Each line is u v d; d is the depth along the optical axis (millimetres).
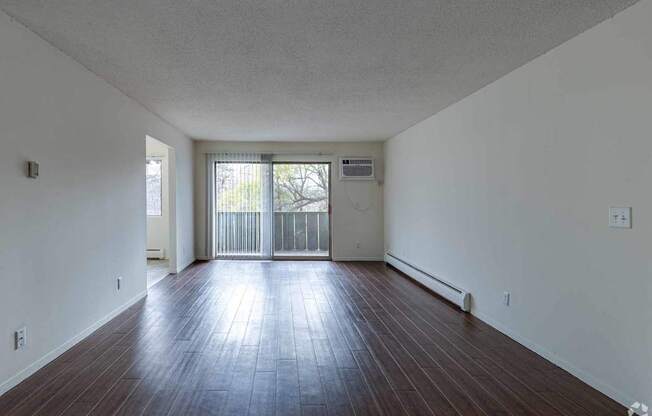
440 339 3453
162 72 3549
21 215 2633
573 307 2738
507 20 2518
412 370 2828
